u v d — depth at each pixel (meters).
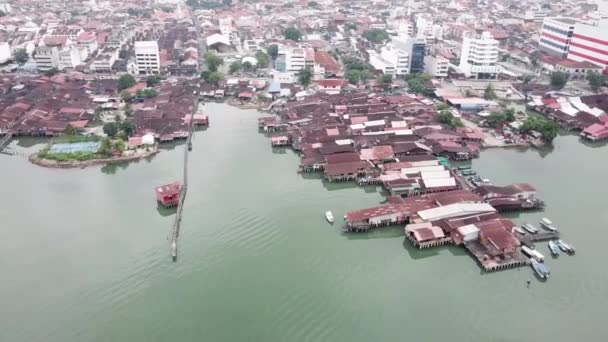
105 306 87.31
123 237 107.69
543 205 120.56
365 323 83.88
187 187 130.88
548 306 88.31
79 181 135.50
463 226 106.25
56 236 107.69
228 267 97.88
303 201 124.62
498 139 165.12
